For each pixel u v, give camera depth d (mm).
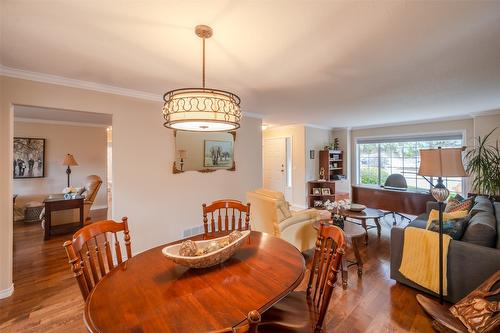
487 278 1865
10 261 2275
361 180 6664
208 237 1888
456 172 1933
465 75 2533
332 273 1168
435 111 4406
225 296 1049
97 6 1384
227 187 4148
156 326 855
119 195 2980
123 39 1768
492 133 4293
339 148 6816
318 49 1944
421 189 5117
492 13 1462
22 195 5230
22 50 1922
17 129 5199
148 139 3201
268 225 2863
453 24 1587
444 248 2084
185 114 1379
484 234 2000
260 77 2578
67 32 1665
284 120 5520
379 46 1897
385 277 2594
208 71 2389
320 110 4332
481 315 1541
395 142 5988
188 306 975
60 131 5691
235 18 1516
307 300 1417
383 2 1357
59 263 2957
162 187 3344
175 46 1882
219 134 4027
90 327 853
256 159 4633
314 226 2879
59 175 5684
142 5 1381
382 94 3256
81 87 2682
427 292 2225
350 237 2590
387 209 5086
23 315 1973
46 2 1339
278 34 1712
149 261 1407
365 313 1986
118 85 2824
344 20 1544
